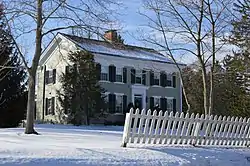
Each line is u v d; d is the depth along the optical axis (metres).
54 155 9.09
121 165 9.24
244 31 20.78
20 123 33.19
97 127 31.62
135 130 11.73
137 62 40.28
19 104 31.78
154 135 12.15
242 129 15.04
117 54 38.22
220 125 14.29
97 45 37.84
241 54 22.58
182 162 10.42
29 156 8.78
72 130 23.11
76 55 33.88
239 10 20.77
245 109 37.59
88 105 33.78
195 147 12.76
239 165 11.64
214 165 11.06
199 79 45.22
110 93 38.19
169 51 23.53
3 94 30.89
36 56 18.39
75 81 33.88
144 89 40.81
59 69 39.47
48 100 41.12
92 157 9.34
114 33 19.36
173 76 43.69
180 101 43.91
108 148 10.75
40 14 18.08
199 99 45.41
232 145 14.68
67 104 34.41
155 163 9.84
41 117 42.53
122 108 39.00
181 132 12.92
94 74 34.12
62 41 35.22
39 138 15.74
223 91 40.91
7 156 8.61
